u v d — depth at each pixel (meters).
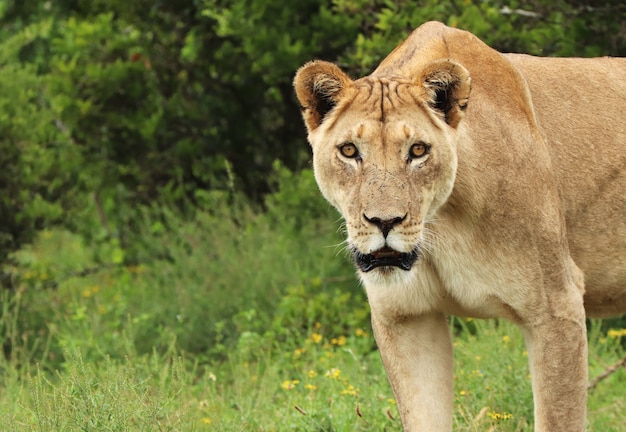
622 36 11.53
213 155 16.70
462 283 7.36
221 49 16.41
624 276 8.26
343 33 14.21
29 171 14.74
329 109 7.23
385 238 6.73
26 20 19.25
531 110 7.82
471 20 11.79
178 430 8.05
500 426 8.70
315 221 14.62
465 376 9.96
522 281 7.29
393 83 7.09
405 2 12.39
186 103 16.67
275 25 14.61
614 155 8.19
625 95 8.44
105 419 7.68
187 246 15.87
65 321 13.91
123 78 16.03
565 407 7.37
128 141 16.45
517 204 7.30
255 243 14.85
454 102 7.06
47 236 20.52
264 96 16.88
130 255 16.53
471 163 7.18
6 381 11.20
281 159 17.03
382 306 7.57
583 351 7.41
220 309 13.57
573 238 8.07
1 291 14.14
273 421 9.53
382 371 11.03
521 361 9.99
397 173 6.79
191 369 12.65
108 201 17.44
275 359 11.97
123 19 16.66
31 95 15.45
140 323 13.26
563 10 11.77
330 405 9.27
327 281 13.80
